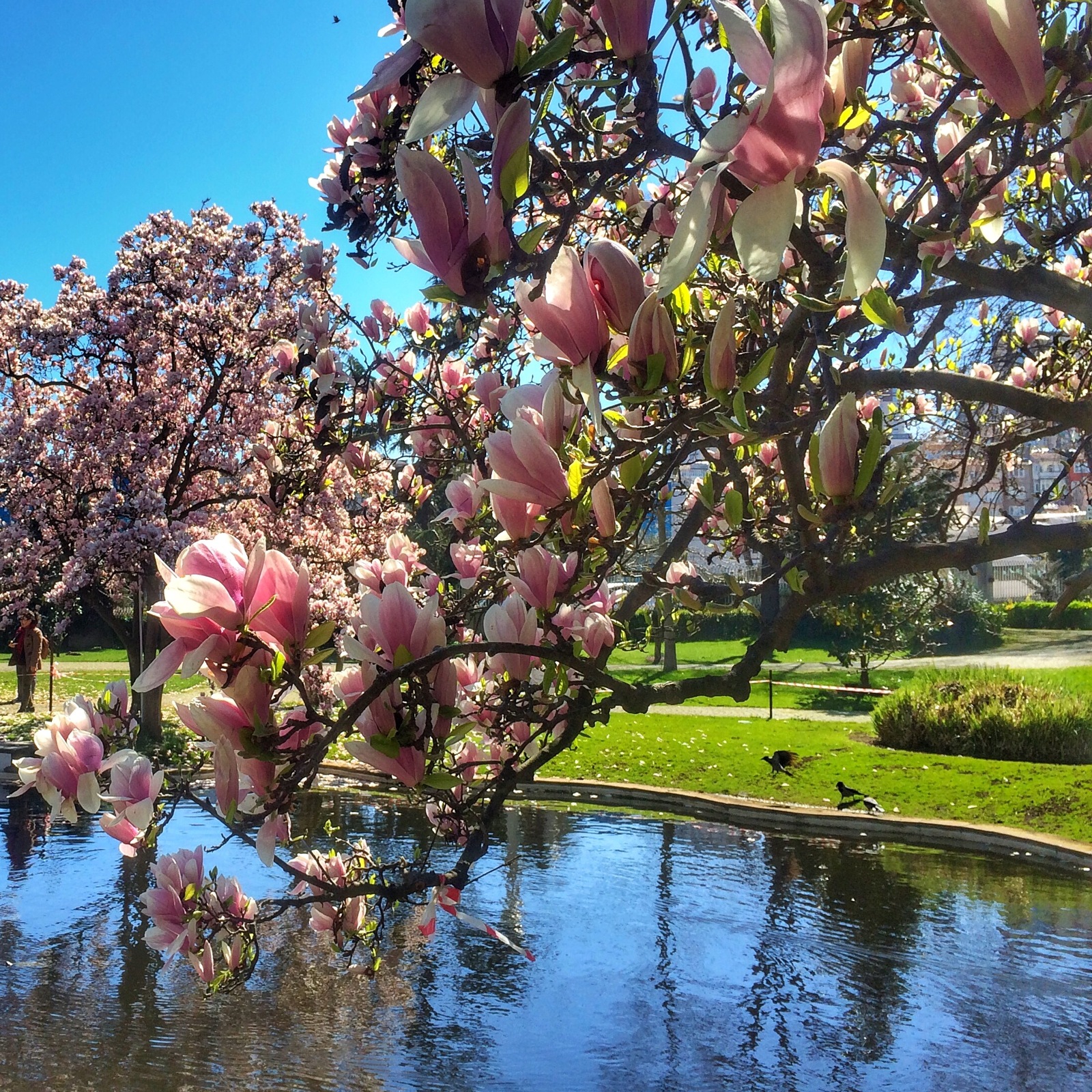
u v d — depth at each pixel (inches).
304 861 103.8
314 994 262.7
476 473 102.2
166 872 95.3
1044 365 168.4
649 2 48.1
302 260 150.8
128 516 565.6
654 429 66.6
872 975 277.7
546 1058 228.8
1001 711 560.1
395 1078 217.8
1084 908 331.9
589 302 51.2
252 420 580.7
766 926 316.5
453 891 70.1
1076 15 79.4
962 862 389.1
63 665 1098.1
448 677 60.9
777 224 38.4
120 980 271.1
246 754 54.4
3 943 296.5
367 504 492.4
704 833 434.0
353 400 142.6
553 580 74.4
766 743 573.6
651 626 110.2
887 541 97.8
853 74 71.4
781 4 35.8
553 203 63.7
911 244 72.8
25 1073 217.3
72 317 582.2
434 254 45.4
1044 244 94.6
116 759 79.9
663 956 291.1
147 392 570.3
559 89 73.0
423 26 39.8
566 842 417.7
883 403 208.2
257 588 53.9
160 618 52.0
